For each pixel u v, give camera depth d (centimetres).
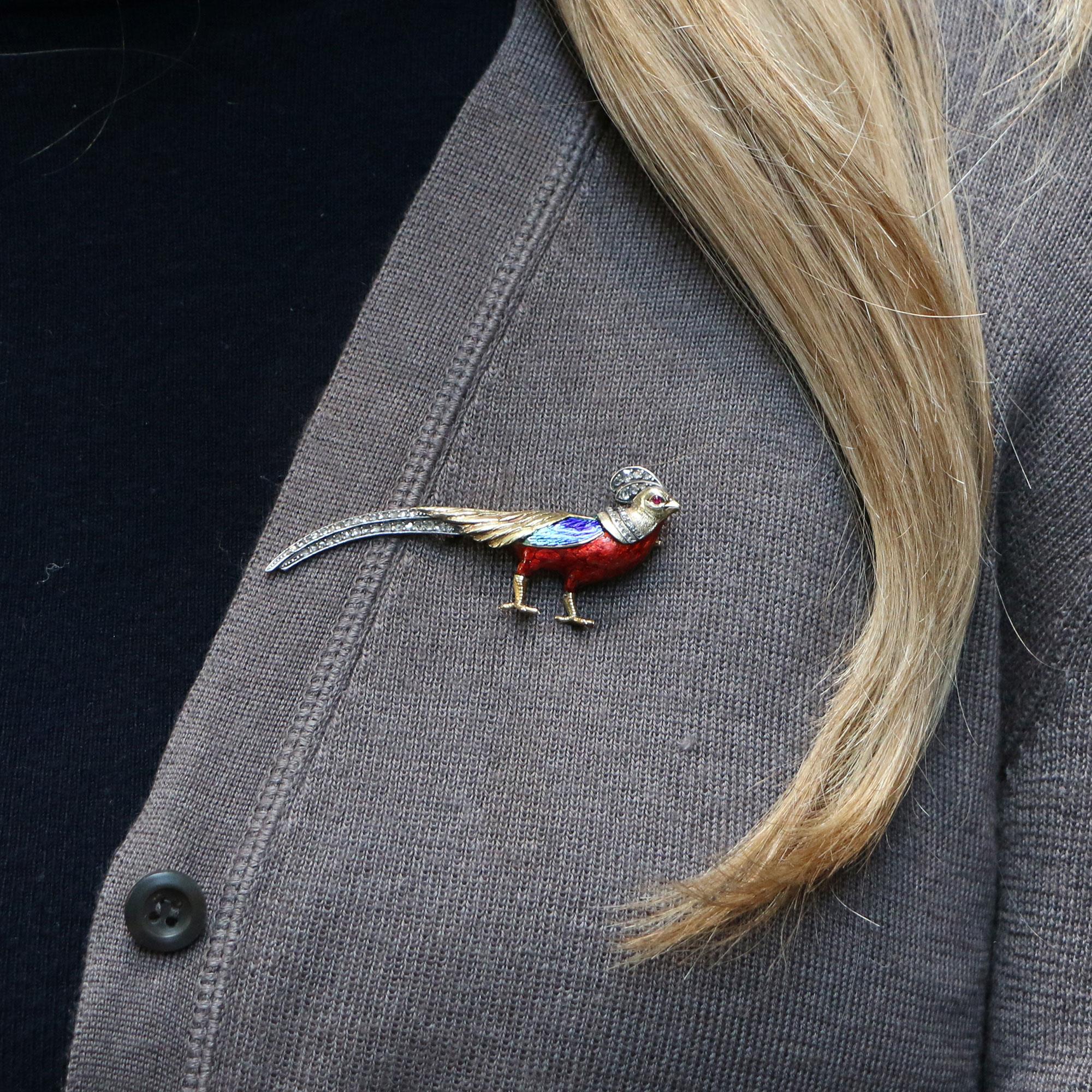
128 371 132
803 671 128
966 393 128
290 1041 128
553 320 130
